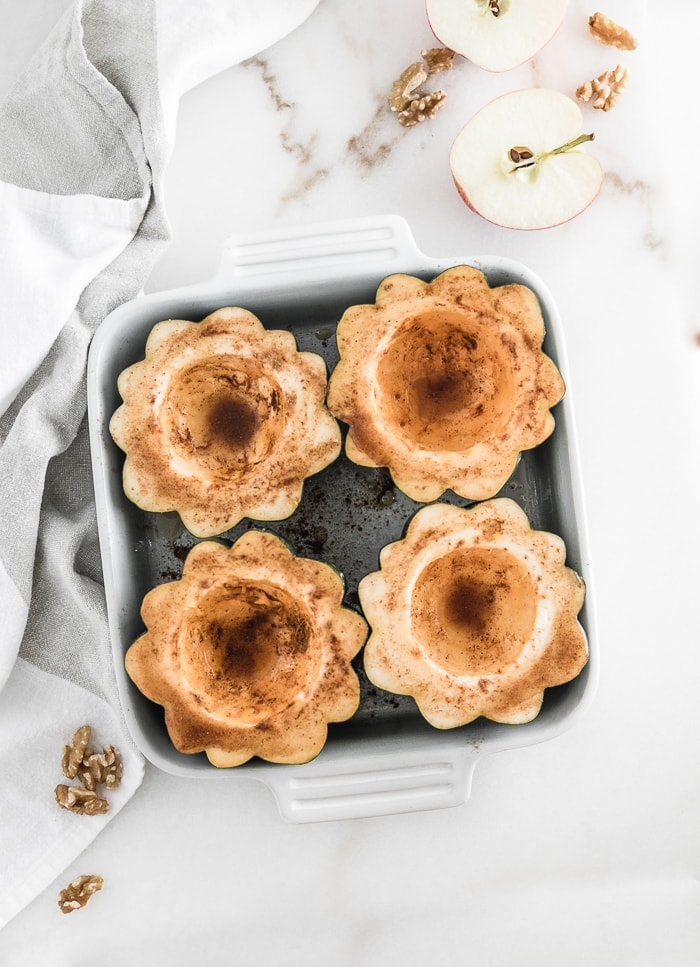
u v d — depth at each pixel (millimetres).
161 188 721
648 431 749
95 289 722
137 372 676
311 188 758
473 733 687
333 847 738
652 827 739
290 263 692
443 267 688
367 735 700
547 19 729
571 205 733
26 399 738
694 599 745
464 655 688
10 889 724
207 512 671
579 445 748
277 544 665
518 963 734
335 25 758
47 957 733
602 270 754
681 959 734
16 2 760
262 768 677
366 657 661
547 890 737
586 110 760
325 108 760
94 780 724
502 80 760
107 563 677
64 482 740
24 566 716
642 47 761
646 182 758
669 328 752
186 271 756
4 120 729
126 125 723
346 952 734
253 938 735
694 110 803
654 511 747
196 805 740
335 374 672
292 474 670
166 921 735
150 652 665
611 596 745
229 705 682
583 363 750
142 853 738
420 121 753
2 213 717
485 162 729
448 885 737
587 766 742
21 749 733
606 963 734
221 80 759
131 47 721
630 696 743
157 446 675
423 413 719
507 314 670
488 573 693
